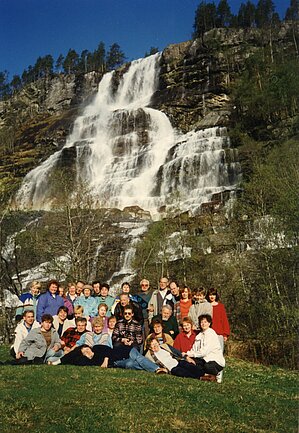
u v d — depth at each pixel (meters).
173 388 11.25
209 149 81.06
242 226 35.09
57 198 44.53
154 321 14.09
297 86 81.81
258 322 29.28
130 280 43.53
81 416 8.77
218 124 92.00
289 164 34.28
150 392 10.74
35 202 84.31
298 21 118.81
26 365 13.70
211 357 13.11
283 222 27.41
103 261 45.47
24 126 138.88
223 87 101.56
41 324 14.51
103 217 44.41
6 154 114.00
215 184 74.00
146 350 14.30
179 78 109.12
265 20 126.44
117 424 8.49
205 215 46.72
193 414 9.28
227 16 136.12
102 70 170.50
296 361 25.31
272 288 28.14
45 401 9.55
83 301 16.19
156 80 115.06
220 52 105.25
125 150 93.00
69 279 33.81
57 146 105.50
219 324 14.70
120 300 14.76
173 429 8.45
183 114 102.06
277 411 9.86
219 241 37.03
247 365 18.31
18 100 159.00
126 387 11.10
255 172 36.06
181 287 16.94
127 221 54.25
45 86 152.88
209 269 34.28
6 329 34.16
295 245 27.11
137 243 44.25
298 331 25.52
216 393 11.14
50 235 38.28
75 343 14.48
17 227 41.81
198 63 106.31
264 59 100.56
